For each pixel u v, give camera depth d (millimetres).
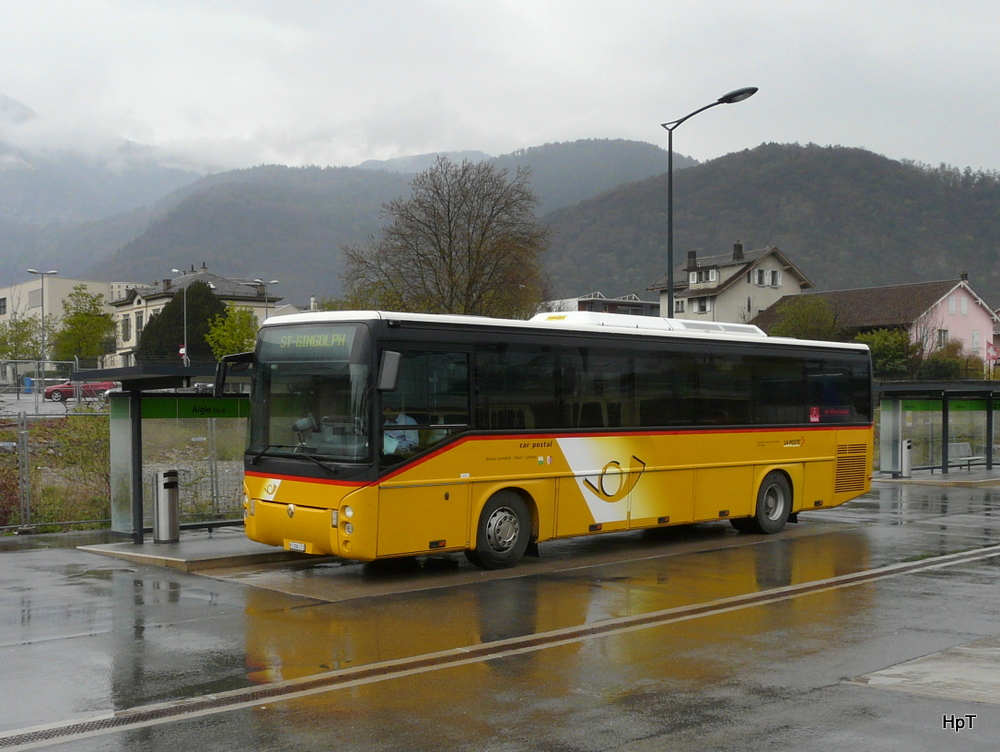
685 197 184875
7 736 6316
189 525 15562
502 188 52312
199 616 10047
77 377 14703
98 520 17344
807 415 17359
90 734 6344
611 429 14289
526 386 13250
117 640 8969
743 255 81875
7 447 19000
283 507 12211
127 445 15695
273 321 12750
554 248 173000
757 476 16500
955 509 20906
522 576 12562
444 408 12305
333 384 11891
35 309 108938
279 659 8242
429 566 13398
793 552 14688
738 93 21906
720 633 9125
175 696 7176
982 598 10844
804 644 8664
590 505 14000
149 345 77625
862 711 6672
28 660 8258
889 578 12211
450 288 50656
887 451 29203
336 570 13070
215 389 13117
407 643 8805
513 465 13031
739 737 6152
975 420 33344
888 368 59969
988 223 157750
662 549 15141
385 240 52031
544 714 6668
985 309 77562
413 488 11906
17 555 14312
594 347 14133
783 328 60219
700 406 15641
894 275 147625
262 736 6254
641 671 7777
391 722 6516
